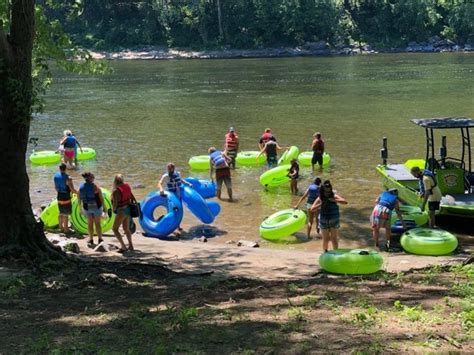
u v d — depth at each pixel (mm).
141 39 91188
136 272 9703
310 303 7102
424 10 91250
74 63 14055
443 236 11977
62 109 36031
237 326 6152
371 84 46812
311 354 5230
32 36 10125
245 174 19797
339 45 90250
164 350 5480
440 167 14969
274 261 11281
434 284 8156
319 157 19625
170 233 13648
